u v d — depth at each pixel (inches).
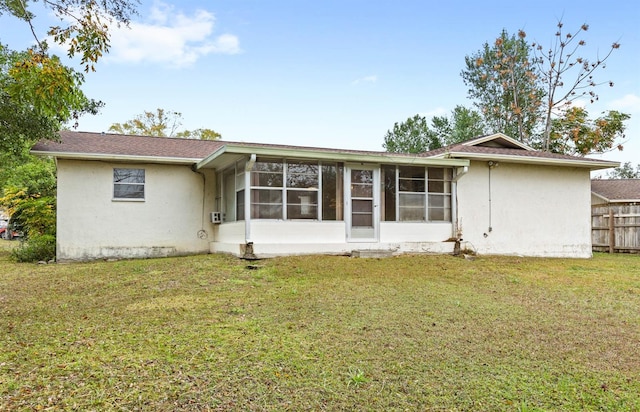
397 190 458.3
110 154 456.8
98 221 467.8
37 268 402.3
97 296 267.0
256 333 187.8
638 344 184.4
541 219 526.0
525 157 502.6
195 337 181.2
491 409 124.4
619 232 627.5
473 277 342.3
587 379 146.6
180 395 127.4
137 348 166.9
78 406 119.7
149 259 456.1
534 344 181.6
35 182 735.7
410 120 1179.9
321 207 425.1
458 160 464.1
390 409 122.9
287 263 366.6
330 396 129.6
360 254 424.5
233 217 446.6
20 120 409.1
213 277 321.7
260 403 124.2
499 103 1152.8
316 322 206.4
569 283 327.9
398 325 204.1
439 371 150.0
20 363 150.6
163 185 494.3
